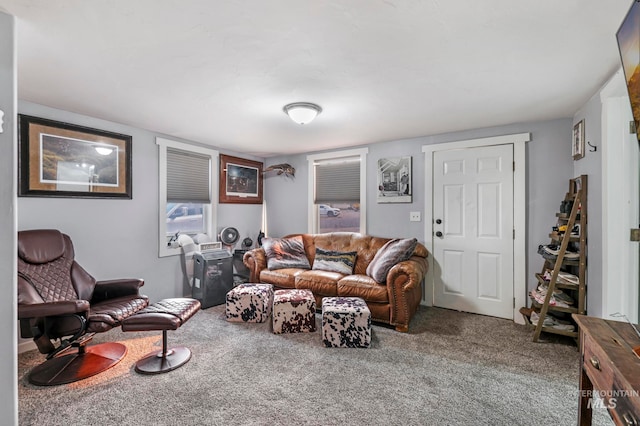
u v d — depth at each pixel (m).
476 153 3.40
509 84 2.18
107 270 3.07
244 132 3.53
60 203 2.74
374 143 4.07
